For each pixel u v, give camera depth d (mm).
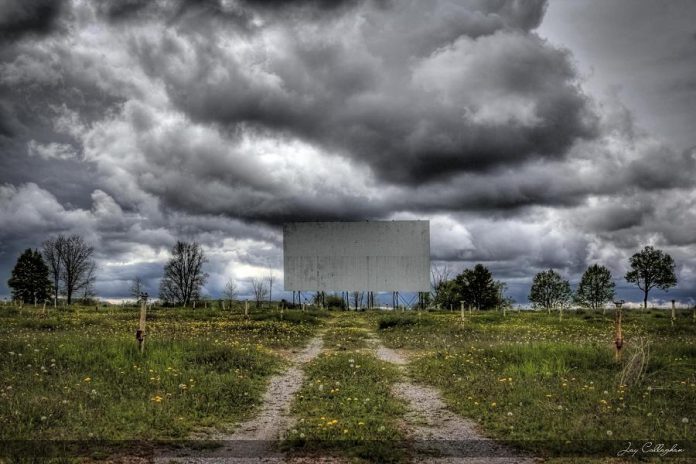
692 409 12336
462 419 12328
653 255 80062
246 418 12359
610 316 49062
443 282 81000
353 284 57469
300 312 51625
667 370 17438
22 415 10547
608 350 20547
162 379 15172
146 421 11094
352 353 23266
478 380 16359
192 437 10453
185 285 89812
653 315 50531
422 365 20156
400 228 58188
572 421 11273
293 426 11555
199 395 13711
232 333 31906
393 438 10555
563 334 32312
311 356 23938
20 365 15953
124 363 16906
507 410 12625
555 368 17906
